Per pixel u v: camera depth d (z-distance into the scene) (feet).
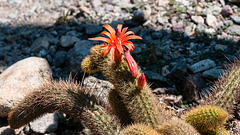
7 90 11.60
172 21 16.97
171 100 11.76
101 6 19.89
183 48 15.11
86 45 15.31
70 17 19.34
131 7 19.07
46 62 13.55
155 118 8.11
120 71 7.94
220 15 16.99
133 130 6.95
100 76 13.88
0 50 17.04
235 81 9.02
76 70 14.16
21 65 12.69
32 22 19.69
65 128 11.20
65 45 16.35
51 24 19.13
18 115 9.29
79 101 8.64
